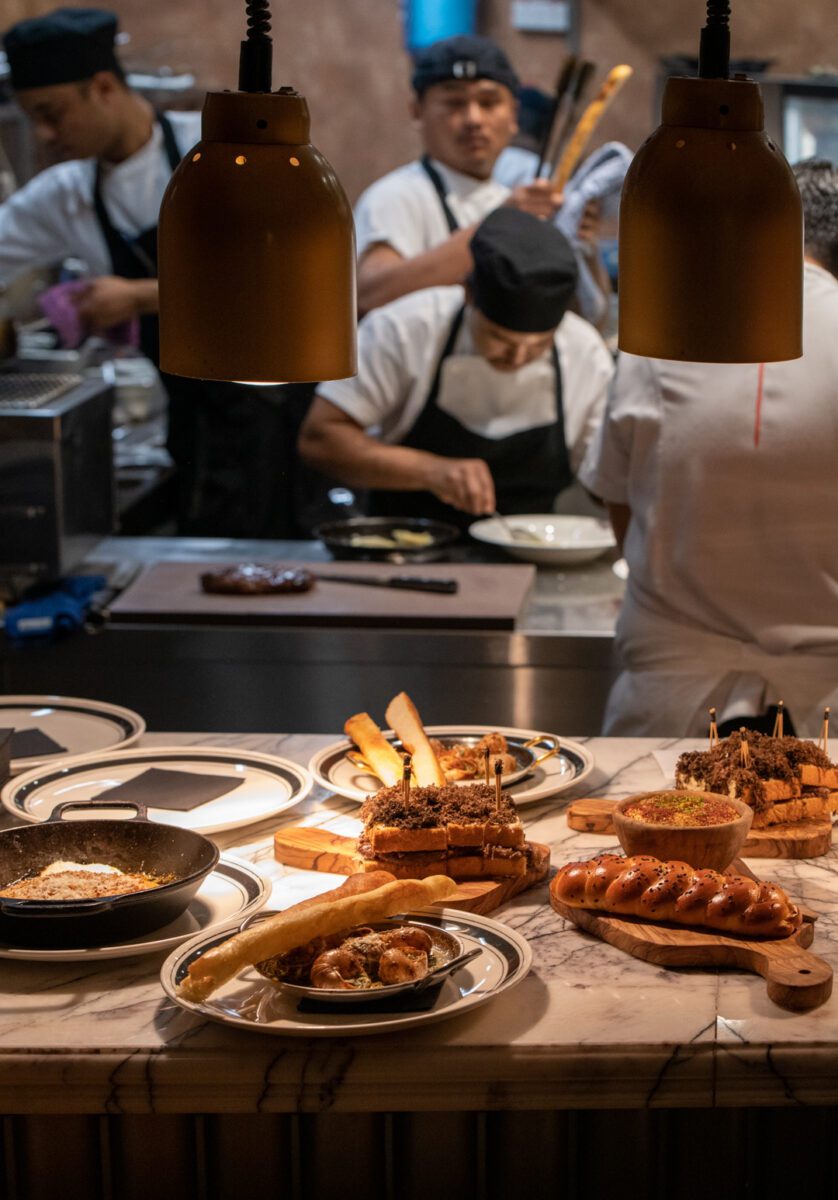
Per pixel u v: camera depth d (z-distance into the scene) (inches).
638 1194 57.7
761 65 220.5
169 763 82.6
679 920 61.6
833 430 94.7
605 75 252.2
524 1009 55.9
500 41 255.8
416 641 127.3
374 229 193.3
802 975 56.3
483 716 128.4
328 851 68.5
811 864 70.2
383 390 155.8
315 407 156.8
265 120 53.4
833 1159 57.8
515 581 138.2
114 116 190.7
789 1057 53.1
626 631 106.2
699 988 57.7
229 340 53.6
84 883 62.2
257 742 88.6
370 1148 57.1
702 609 101.7
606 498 108.7
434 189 194.7
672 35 250.8
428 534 150.7
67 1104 53.4
